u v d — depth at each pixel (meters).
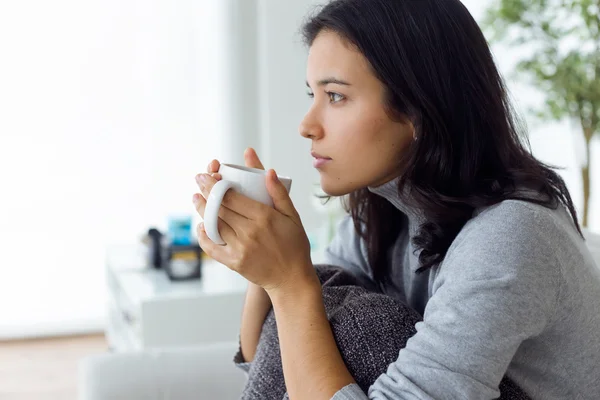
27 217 3.33
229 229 0.87
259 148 3.57
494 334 0.80
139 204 3.46
